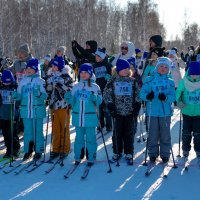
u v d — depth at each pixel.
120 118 6.02
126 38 53.09
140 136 7.60
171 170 5.67
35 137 6.19
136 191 4.91
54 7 39.72
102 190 4.95
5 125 6.42
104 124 8.67
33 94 6.09
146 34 48.97
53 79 6.28
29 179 5.41
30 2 39.38
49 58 9.96
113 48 45.19
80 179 5.37
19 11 39.47
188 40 48.25
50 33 37.94
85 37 41.72
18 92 6.21
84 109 5.78
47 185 5.17
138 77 6.76
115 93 5.98
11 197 4.78
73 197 4.74
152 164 5.91
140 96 5.81
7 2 36.91
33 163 6.02
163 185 5.11
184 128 6.05
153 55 6.83
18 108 6.46
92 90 5.82
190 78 5.88
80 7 43.34
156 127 5.89
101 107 8.10
